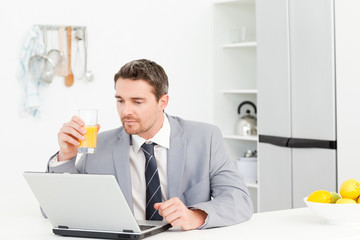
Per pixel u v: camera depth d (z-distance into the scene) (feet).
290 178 14.32
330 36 13.28
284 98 14.42
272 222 6.91
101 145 7.70
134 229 6.14
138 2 15.80
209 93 17.11
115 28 15.46
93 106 15.16
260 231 6.43
